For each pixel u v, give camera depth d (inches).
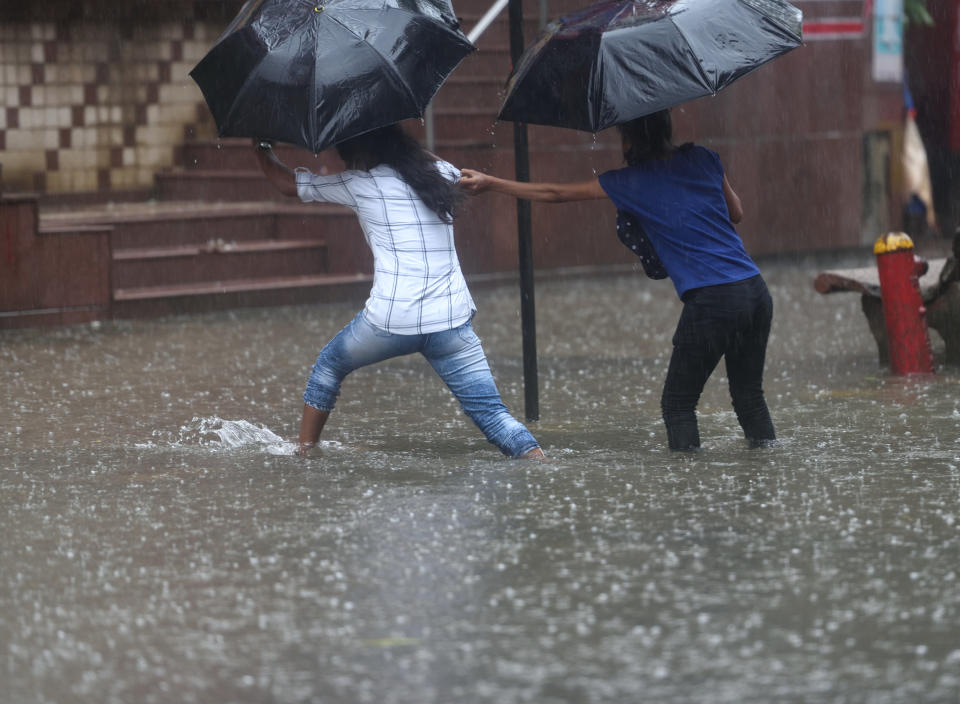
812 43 1455.5
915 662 325.1
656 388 737.6
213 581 394.6
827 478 504.4
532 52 538.0
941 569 393.7
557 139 1295.5
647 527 442.3
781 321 1019.9
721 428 610.5
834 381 741.9
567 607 366.0
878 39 1507.1
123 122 1298.0
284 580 394.3
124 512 474.9
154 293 1076.5
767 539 426.0
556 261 1306.6
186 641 346.6
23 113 1245.7
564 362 842.2
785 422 618.2
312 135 506.0
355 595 379.2
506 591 380.2
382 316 538.9
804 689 310.2
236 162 1306.6
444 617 360.2
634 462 538.9
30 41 1243.8
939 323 781.9
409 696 309.9
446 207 529.7
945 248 1556.3
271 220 1217.4
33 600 380.8
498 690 312.2
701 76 509.0
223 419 660.1
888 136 1535.4
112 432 625.3
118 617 365.7
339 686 316.5
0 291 995.3
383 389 743.1
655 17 521.7
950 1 1715.1
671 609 362.9
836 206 1491.1
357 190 534.6
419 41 522.6
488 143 1256.8
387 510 470.0
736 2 531.5
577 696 307.9
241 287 1116.5
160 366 831.7
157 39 1310.3
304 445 577.6
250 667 328.8
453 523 451.2
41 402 706.2
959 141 1726.1
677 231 528.1
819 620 353.1
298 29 520.7
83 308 1032.2
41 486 516.1
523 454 548.1
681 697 306.7
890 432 589.0
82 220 1121.4
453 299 541.6
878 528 436.5
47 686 319.9
